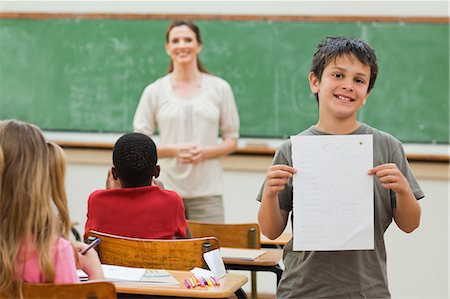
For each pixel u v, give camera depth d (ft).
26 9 19.11
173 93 15.25
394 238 18.44
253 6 18.47
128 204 9.78
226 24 18.53
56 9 19.04
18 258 6.84
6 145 6.82
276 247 13.08
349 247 7.62
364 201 7.64
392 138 8.04
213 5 18.58
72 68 19.06
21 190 6.77
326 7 18.25
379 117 18.25
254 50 18.51
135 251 8.95
